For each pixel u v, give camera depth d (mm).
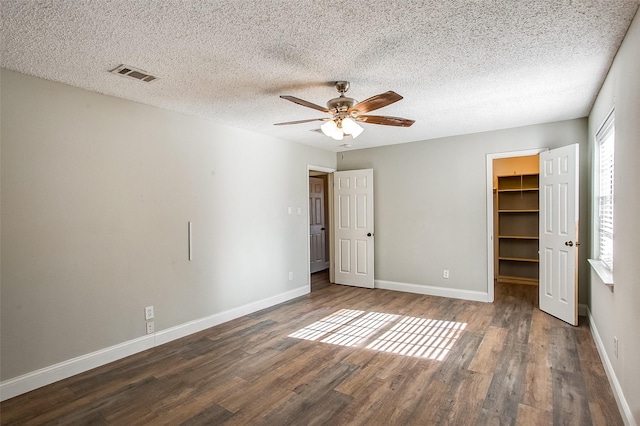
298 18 1883
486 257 4777
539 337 3416
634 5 1804
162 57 2340
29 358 2549
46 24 1898
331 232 6148
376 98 2389
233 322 4039
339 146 5633
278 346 3312
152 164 3363
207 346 3334
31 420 2189
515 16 1896
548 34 2104
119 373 2801
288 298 5012
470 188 4871
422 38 2131
